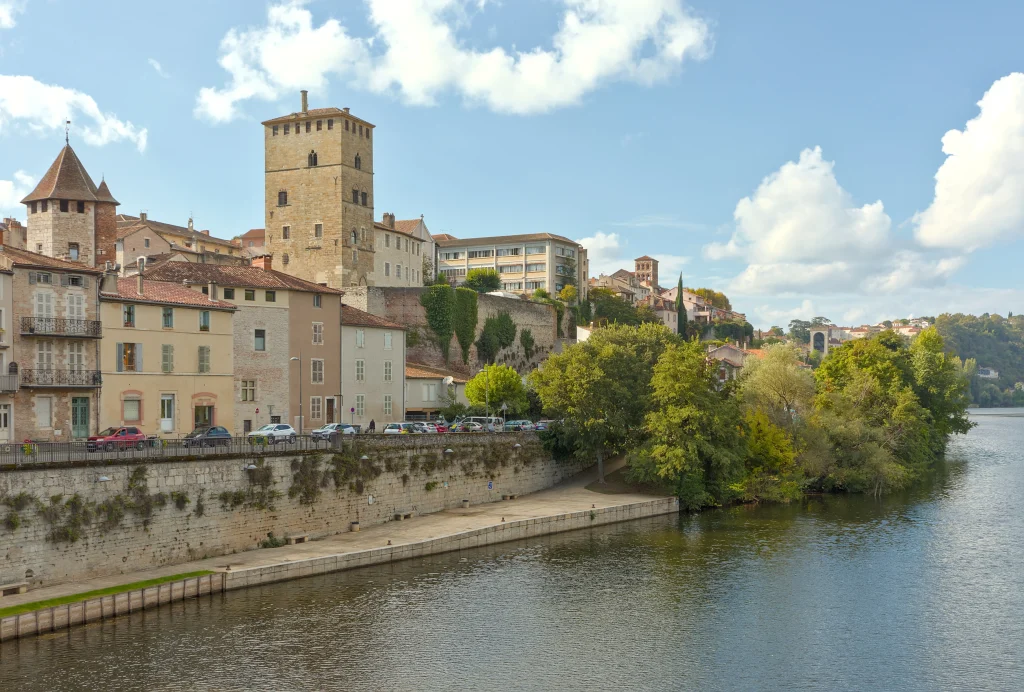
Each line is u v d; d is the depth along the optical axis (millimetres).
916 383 122438
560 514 71188
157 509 50938
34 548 45031
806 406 97250
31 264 58719
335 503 62406
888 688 40281
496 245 198875
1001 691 39906
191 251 128000
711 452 81312
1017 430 197625
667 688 40062
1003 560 61688
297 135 128500
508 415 106812
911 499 87938
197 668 40438
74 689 37625
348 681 39938
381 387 93438
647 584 55688
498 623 48125
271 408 79062
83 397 62156
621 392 84938
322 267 127000
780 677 41406
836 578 57188
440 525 66250
